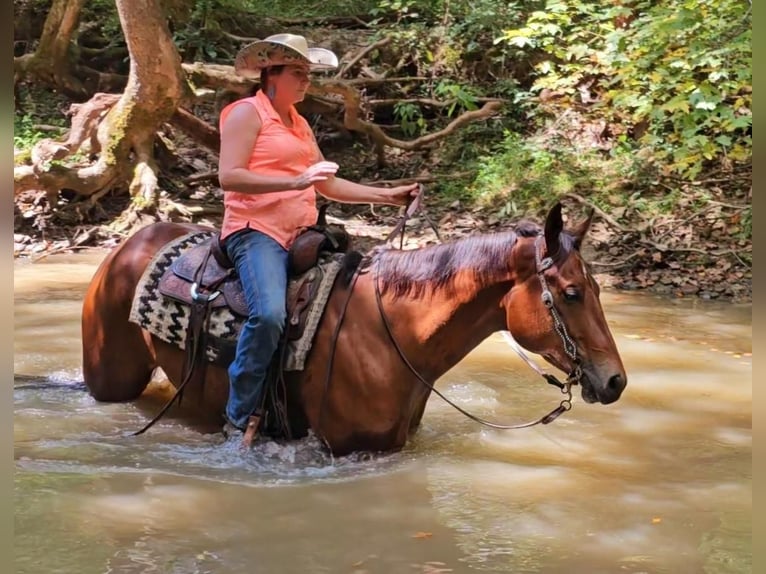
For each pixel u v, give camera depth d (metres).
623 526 3.71
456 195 12.09
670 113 12.22
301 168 4.40
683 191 11.33
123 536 3.50
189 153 13.35
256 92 4.41
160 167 12.59
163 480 4.08
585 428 4.99
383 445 4.39
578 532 3.65
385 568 3.29
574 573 3.29
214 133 12.05
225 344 4.44
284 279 4.34
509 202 11.38
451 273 4.25
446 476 4.23
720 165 11.93
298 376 4.37
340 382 4.31
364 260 4.52
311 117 14.09
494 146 13.09
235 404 4.33
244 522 3.66
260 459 4.33
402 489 4.06
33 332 6.77
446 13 14.39
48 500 3.81
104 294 5.00
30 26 14.84
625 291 9.10
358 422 4.31
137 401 5.21
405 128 13.59
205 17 14.02
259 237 4.36
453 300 4.24
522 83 14.11
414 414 4.65
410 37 14.23
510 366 6.29
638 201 11.04
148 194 11.30
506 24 13.95
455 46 14.23
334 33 14.78
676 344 6.91
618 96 11.69
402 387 4.32
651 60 11.41
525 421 5.08
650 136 11.72
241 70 4.45
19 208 11.40
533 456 4.54
